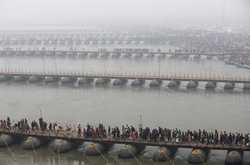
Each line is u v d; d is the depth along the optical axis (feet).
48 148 260.21
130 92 406.41
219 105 353.72
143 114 331.77
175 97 383.45
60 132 266.77
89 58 637.30
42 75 461.37
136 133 250.78
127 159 242.17
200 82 439.63
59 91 418.92
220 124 302.86
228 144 236.22
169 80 422.00
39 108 359.05
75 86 440.04
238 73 471.62
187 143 239.91
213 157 241.14
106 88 426.10
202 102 364.17
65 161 243.81
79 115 334.24
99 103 368.68
